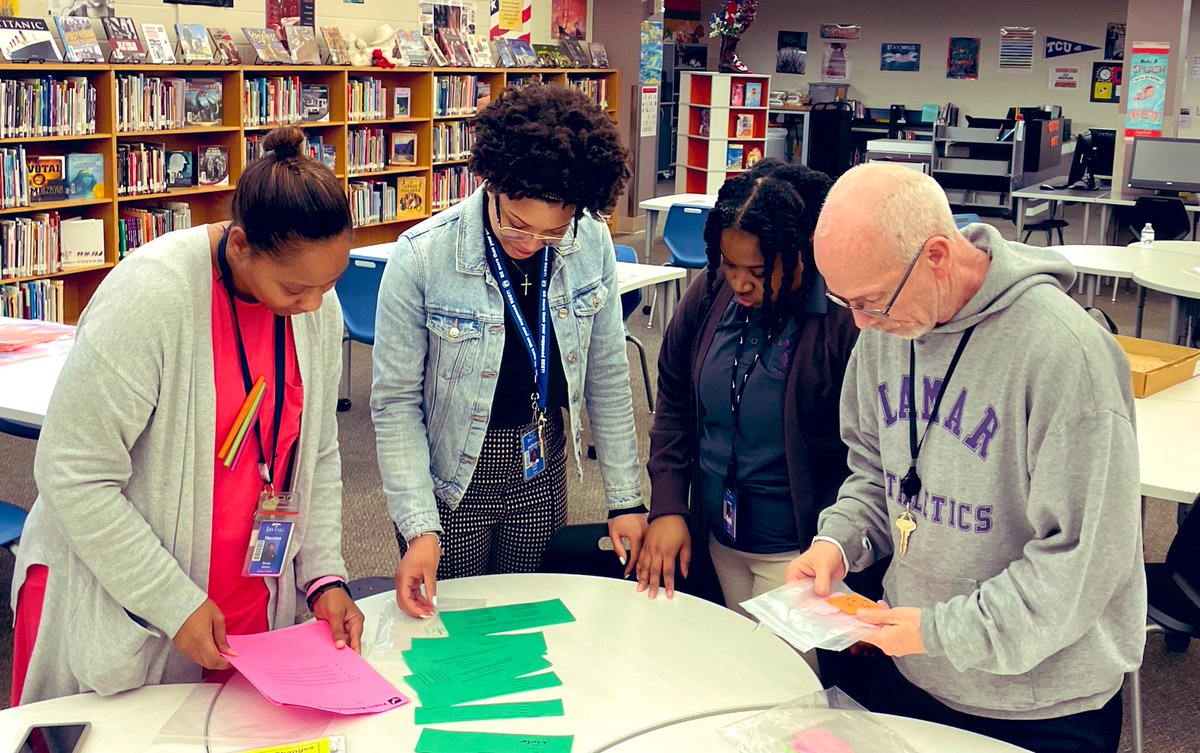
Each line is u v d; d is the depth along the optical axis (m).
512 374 2.08
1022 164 12.20
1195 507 2.49
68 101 6.04
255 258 1.54
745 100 11.34
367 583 2.70
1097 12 15.38
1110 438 1.45
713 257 2.01
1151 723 3.04
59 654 1.73
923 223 1.49
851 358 1.84
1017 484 1.56
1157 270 5.69
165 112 6.62
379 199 8.55
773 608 1.70
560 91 1.84
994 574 1.62
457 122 9.34
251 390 1.70
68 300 6.51
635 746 1.58
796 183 1.96
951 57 16.41
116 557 1.58
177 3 6.96
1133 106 9.55
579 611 2.00
